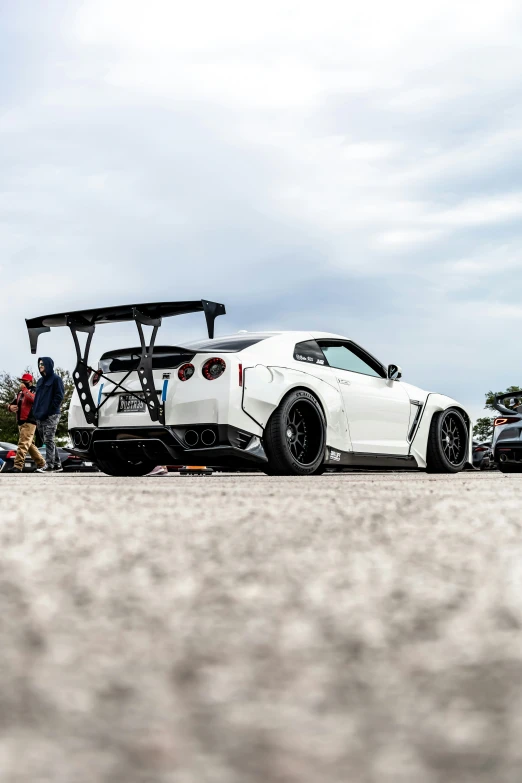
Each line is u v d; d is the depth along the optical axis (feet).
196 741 1.30
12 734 1.36
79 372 20.61
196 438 18.84
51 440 39.81
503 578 3.41
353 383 22.08
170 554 4.20
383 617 2.53
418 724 1.42
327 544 4.68
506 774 1.18
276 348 20.26
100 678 1.78
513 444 25.81
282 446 19.39
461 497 9.21
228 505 7.78
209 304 18.90
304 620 2.48
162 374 19.27
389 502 8.20
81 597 2.92
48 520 6.14
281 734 1.34
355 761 1.20
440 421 25.13
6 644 2.15
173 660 1.97
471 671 1.88
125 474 22.62
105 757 1.23
